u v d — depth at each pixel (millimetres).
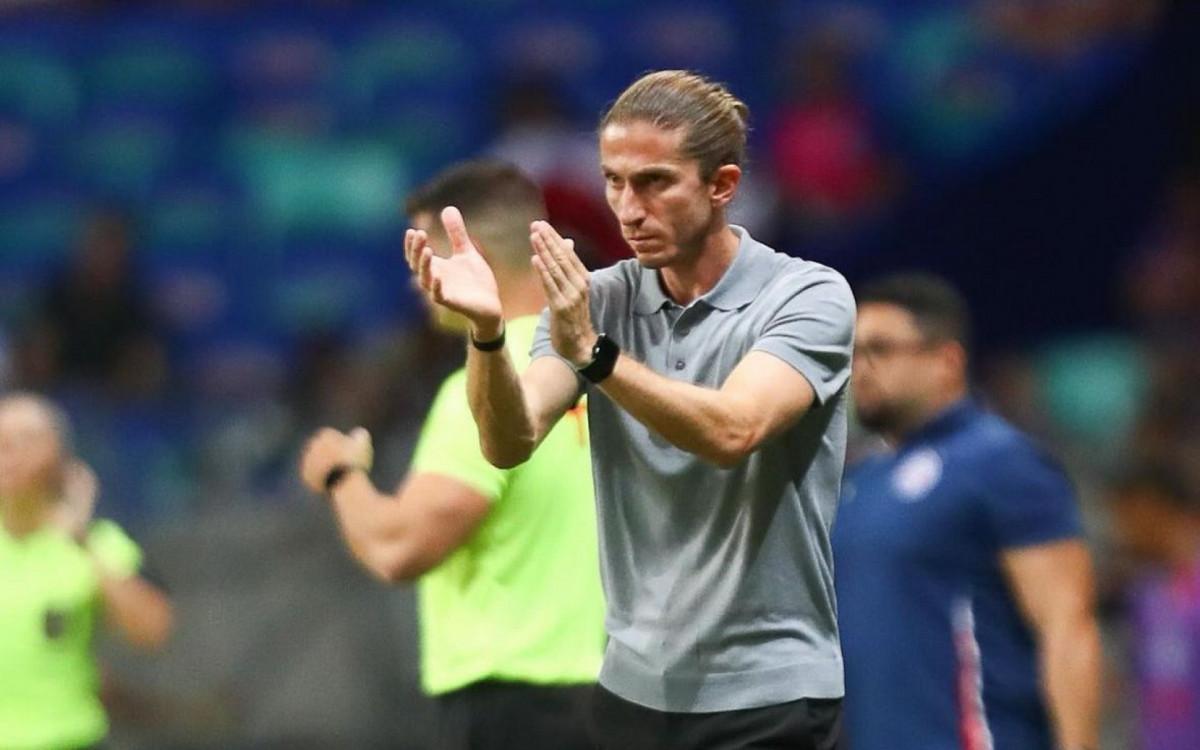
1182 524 23453
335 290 41188
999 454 17391
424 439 15961
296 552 28734
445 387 16016
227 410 34688
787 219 38750
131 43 46562
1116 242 37688
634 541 13094
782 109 42625
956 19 47156
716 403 11695
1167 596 22969
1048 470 17453
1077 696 17109
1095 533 26828
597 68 46188
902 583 17422
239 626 28641
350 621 28406
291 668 28469
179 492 31844
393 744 27938
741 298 12797
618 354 11523
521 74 37500
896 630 17406
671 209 12281
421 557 15539
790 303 12570
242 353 39594
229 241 42156
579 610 15906
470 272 11836
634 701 13055
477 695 15766
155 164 43969
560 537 15906
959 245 37500
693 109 12297
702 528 12820
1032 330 37375
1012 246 37625
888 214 40062
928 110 44938
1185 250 37531
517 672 15656
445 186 16047
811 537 12922
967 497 17344
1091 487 29109
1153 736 22906
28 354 33688
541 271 11398
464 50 46719
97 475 32031
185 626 28609
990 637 17375
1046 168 37969
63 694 23172
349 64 46406
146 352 35281
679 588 12891
